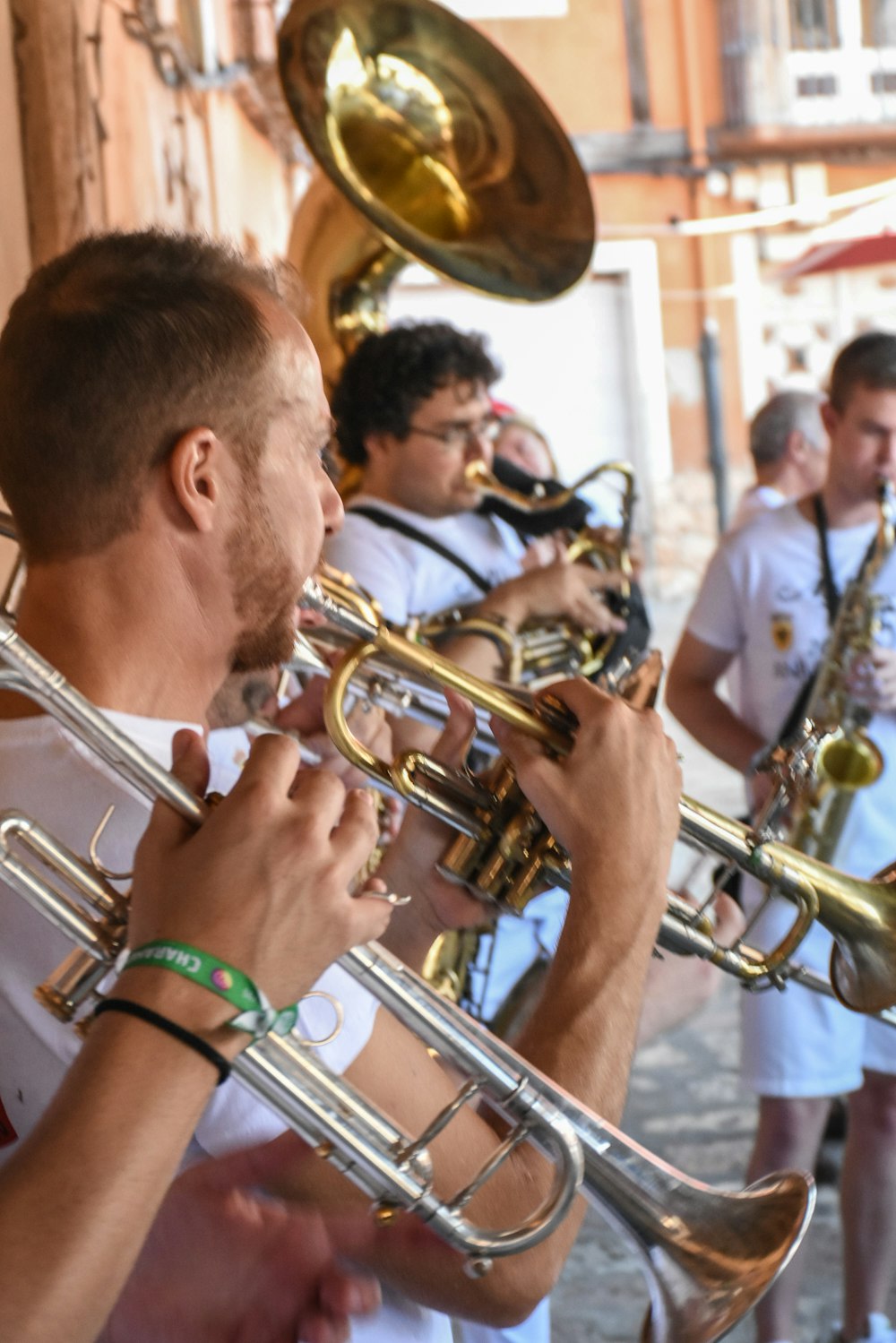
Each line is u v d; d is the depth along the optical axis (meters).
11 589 1.28
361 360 2.51
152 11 4.28
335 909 0.84
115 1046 0.79
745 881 2.46
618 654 2.47
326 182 2.88
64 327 1.01
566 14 12.60
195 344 1.02
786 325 12.91
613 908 1.13
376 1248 1.01
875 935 1.40
